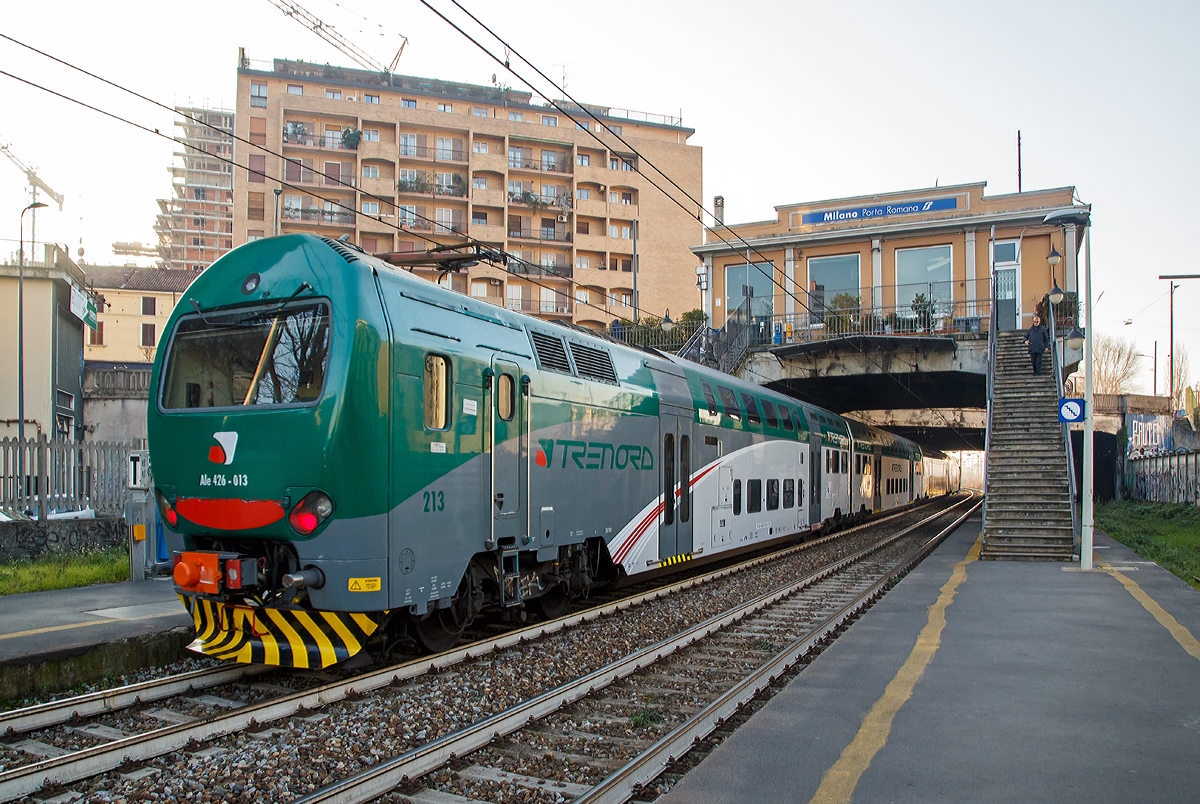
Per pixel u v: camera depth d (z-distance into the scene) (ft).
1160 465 110.32
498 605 30.35
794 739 17.99
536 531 29.96
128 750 16.63
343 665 22.98
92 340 157.07
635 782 15.55
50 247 79.87
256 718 19.04
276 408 22.35
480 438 26.94
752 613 34.47
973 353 77.00
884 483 99.76
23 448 41.96
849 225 98.89
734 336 89.81
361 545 21.95
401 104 205.77
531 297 198.49
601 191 205.98
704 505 45.29
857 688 22.11
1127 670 23.94
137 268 173.88
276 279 23.71
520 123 198.39
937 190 95.14
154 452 24.57
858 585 42.86
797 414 64.44
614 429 35.88
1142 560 51.06
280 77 193.47
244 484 22.57
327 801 14.30
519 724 19.17
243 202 183.01
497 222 197.47
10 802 14.74
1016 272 91.45
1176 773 15.98
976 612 33.35
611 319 205.05
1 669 20.94
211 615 24.29
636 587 43.34
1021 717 19.51
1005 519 54.90
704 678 24.21
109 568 36.22
